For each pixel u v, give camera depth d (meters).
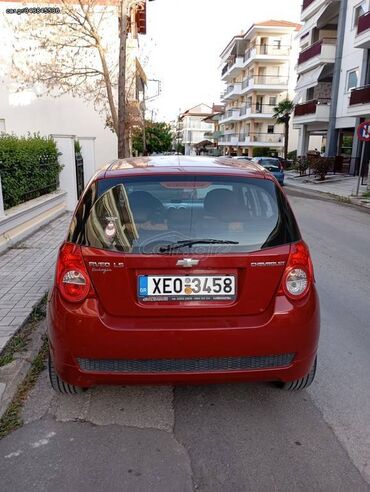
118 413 3.04
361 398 3.25
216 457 2.61
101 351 2.64
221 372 2.72
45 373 3.58
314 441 2.77
